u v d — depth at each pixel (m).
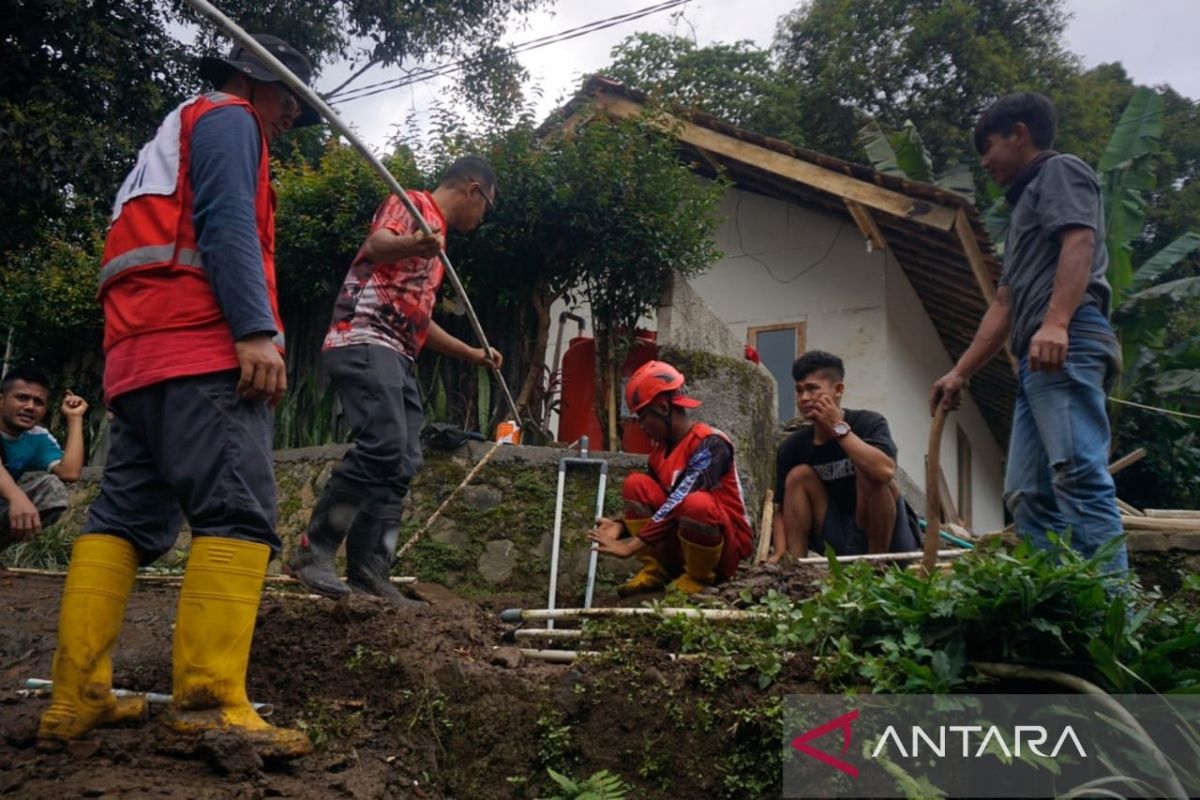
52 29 8.55
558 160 6.38
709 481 4.00
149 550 2.50
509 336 6.61
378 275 3.76
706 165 10.33
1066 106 16.72
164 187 2.46
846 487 4.57
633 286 6.43
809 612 2.85
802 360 4.47
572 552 5.16
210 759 2.22
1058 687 2.56
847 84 17.20
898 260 10.31
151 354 2.37
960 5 16.70
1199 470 11.69
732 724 2.59
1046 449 3.14
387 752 2.60
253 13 11.66
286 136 11.30
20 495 4.30
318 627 2.98
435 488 5.25
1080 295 3.11
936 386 3.54
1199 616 2.72
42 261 9.37
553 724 2.68
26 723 2.44
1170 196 17.61
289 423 6.69
